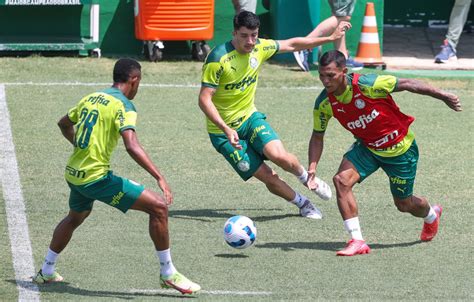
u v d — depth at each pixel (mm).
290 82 49531
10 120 41156
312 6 53000
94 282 23953
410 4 67625
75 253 26156
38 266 25172
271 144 29094
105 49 55844
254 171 29516
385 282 24266
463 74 52969
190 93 47094
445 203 31688
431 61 55781
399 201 27062
